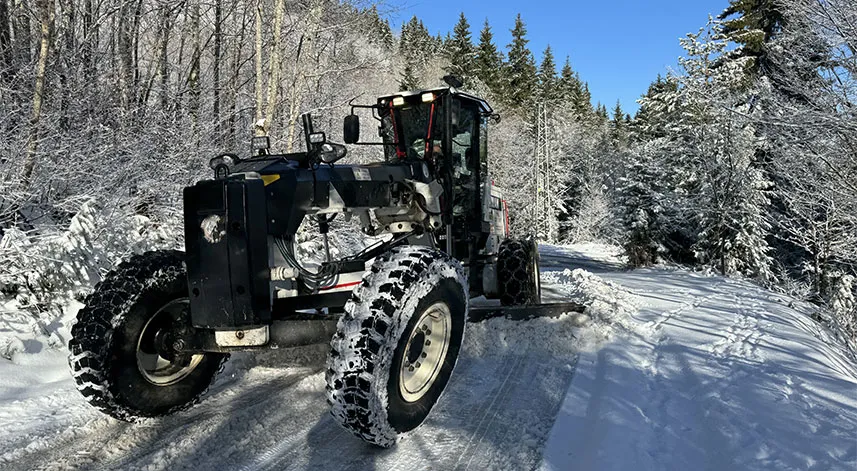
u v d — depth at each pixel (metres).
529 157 47.44
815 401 3.97
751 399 3.95
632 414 3.64
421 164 4.71
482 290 6.02
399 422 3.07
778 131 12.66
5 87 7.23
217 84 12.90
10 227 5.79
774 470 2.92
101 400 3.23
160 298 3.53
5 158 6.40
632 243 22.59
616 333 5.79
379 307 2.96
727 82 19.69
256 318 3.13
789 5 12.21
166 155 8.85
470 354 5.00
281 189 3.36
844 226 14.70
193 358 3.74
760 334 6.16
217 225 3.11
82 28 10.05
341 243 6.30
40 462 2.95
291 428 3.45
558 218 49.81
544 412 3.75
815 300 15.95
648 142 24.17
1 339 4.54
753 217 18.92
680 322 6.63
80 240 5.42
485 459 3.08
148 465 2.95
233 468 2.95
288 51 14.35
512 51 65.56
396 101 5.30
